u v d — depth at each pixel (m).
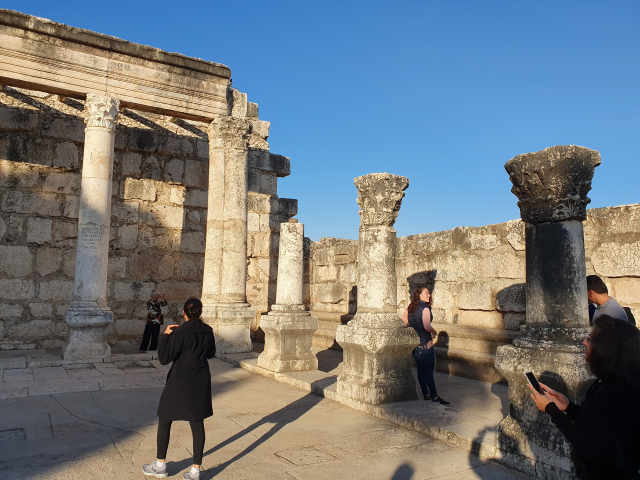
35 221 12.09
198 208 14.20
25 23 9.95
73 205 12.53
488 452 4.63
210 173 12.30
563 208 4.38
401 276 11.78
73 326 9.87
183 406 4.12
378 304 6.52
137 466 4.43
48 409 6.36
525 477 4.20
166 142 13.88
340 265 14.22
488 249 9.55
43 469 4.30
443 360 9.32
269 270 15.16
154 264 13.45
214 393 7.45
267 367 8.96
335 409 6.44
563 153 4.37
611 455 2.13
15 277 11.80
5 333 11.62
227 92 12.56
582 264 4.43
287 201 15.74
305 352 9.02
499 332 8.60
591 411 2.27
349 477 4.21
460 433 4.99
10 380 8.08
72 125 12.67
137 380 8.32
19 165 12.02
